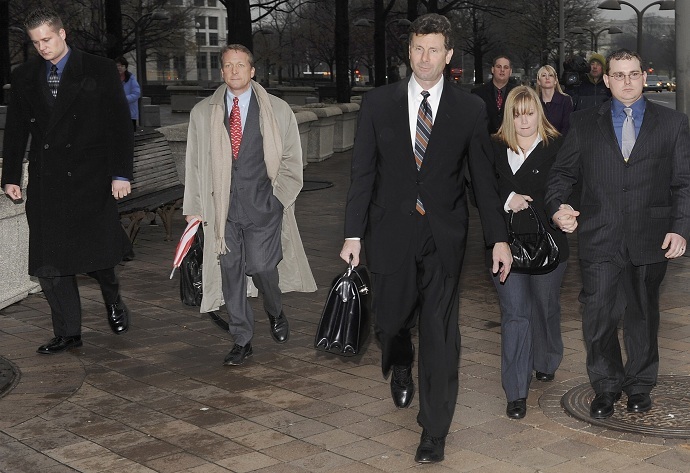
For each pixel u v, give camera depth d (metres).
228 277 6.10
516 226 5.06
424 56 4.27
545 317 5.48
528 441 4.69
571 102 8.65
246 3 18.38
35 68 6.17
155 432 4.90
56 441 4.79
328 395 5.48
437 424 4.41
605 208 4.87
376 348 6.44
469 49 70.00
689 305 7.54
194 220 6.11
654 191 4.82
